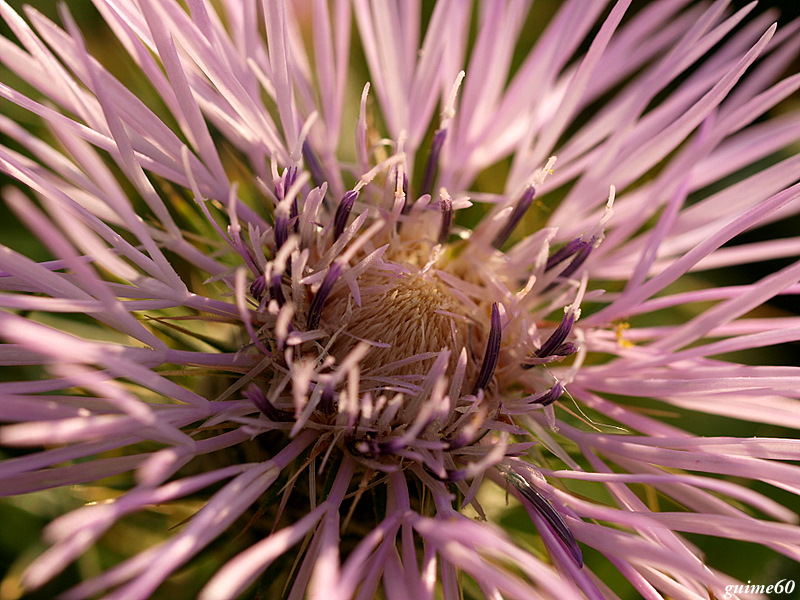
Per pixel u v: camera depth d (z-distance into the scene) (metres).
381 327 0.05
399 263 0.05
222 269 0.05
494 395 0.05
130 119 0.05
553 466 0.05
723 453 0.05
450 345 0.05
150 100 0.05
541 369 0.05
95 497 0.05
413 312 0.05
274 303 0.05
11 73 0.05
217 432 0.05
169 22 0.05
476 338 0.05
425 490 0.05
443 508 0.05
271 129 0.05
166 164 0.05
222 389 0.05
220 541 0.05
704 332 0.05
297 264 0.05
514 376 0.05
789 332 0.05
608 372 0.05
